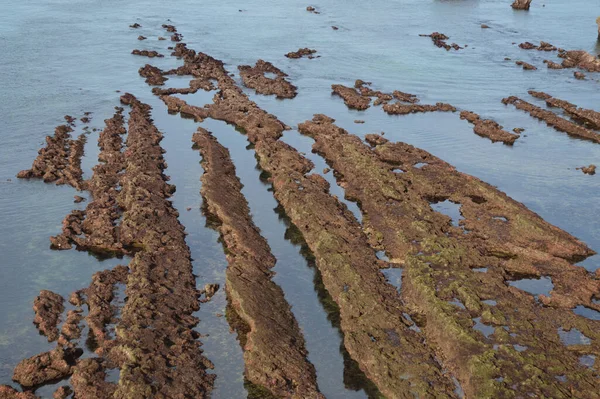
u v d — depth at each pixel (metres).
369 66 88.19
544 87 79.88
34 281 40.34
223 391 31.83
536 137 64.69
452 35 106.75
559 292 39.03
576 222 48.12
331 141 59.94
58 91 73.81
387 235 44.66
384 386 31.66
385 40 102.94
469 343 33.53
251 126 64.31
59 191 51.34
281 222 47.56
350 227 45.03
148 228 44.72
